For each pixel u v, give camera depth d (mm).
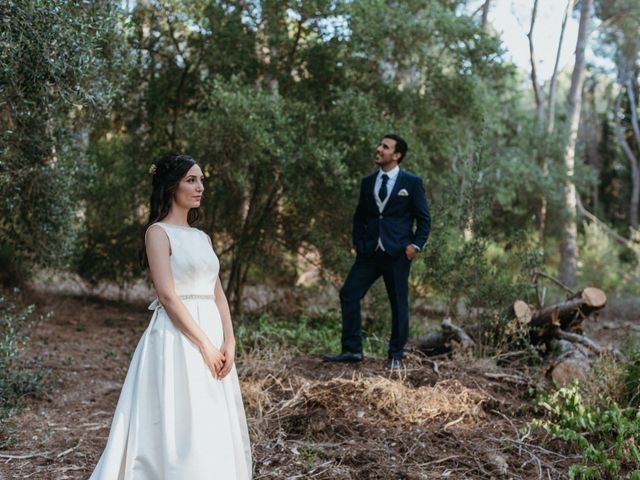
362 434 4160
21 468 3719
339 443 4039
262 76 9156
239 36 8703
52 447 4070
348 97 8398
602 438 4129
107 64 5848
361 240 5430
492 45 9250
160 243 2824
